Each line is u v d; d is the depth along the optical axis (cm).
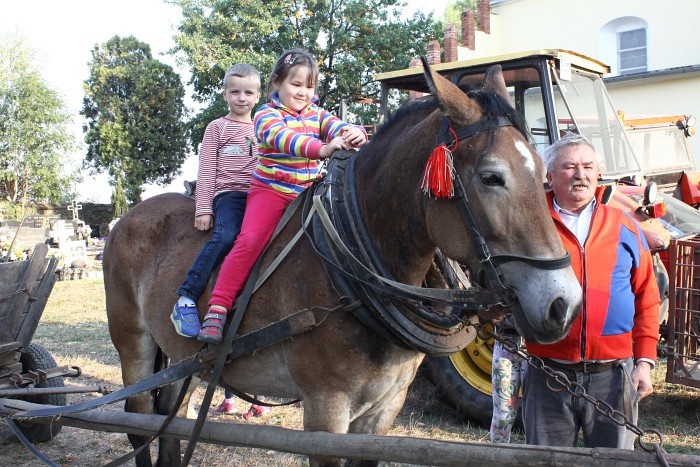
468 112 219
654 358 267
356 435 229
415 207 243
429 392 582
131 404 376
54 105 3381
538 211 206
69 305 1180
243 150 331
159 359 383
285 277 274
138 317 367
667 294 503
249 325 283
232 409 551
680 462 177
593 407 268
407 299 239
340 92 2434
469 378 495
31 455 465
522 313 205
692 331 471
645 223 521
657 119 844
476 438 475
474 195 213
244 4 2392
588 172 263
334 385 260
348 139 266
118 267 370
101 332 912
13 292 448
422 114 256
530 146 215
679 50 1583
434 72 220
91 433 512
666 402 547
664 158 820
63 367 480
